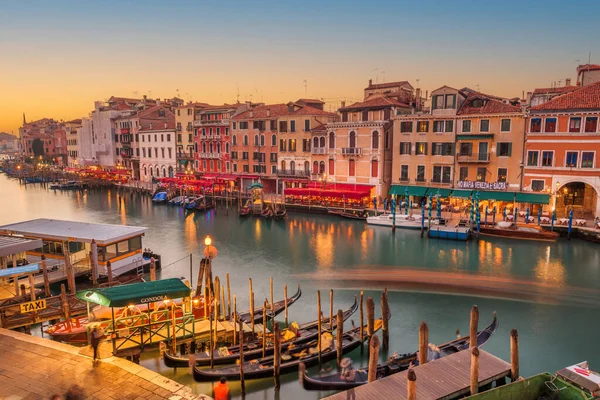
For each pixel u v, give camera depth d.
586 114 37.94
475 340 15.62
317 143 54.88
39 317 17.66
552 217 36.69
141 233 27.88
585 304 23.77
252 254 34.12
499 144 42.66
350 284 27.22
